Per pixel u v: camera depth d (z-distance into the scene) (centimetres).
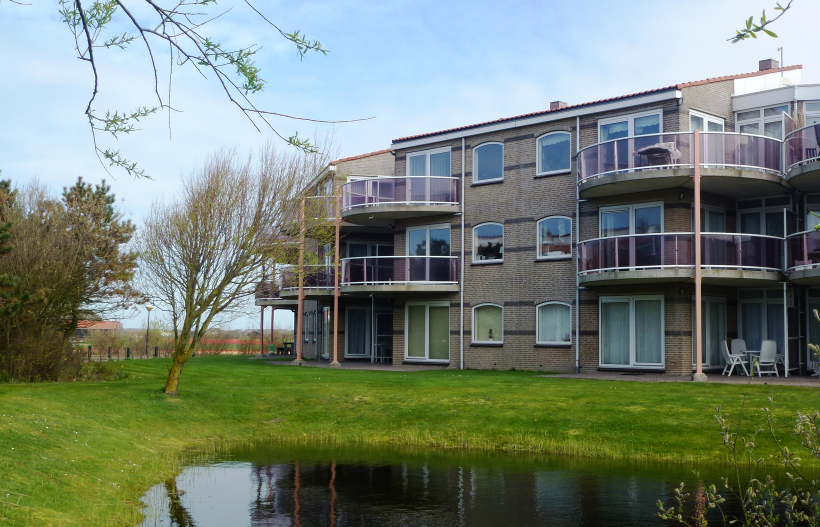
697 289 2047
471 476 1255
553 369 2580
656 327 2350
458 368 2839
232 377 2352
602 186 2317
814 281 2219
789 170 2181
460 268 2859
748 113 2483
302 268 1967
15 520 855
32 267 2148
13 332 2180
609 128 2486
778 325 2378
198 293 1888
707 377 2070
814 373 2291
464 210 2858
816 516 611
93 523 935
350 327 3494
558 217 2600
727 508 1027
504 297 2730
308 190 1945
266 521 1005
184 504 1088
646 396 1709
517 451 1470
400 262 2920
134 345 4972
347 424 1736
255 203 1869
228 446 1566
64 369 2230
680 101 2319
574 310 2534
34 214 2262
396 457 1438
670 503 1057
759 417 1441
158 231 1889
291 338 5791
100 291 2417
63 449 1255
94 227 2355
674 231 2303
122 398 1814
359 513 1039
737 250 2186
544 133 2647
